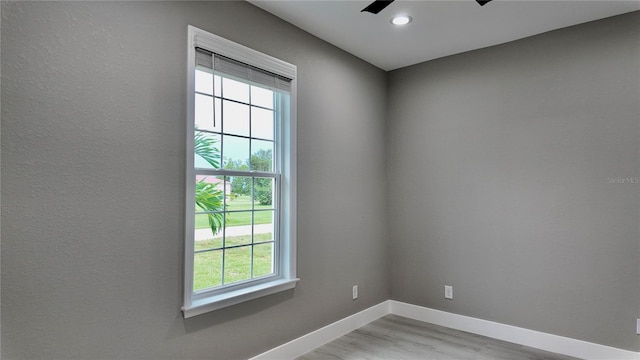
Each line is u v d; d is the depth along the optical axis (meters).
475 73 3.47
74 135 1.76
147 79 2.03
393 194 3.97
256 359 2.58
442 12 2.75
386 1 2.59
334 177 3.31
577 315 2.91
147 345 2.00
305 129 3.02
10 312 1.58
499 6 2.66
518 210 3.21
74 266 1.75
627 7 2.68
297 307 2.92
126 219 1.93
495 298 3.30
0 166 1.55
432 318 3.67
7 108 1.57
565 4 2.64
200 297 2.32
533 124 3.15
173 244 2.12
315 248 3.09
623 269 2.74
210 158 2.43
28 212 1.62
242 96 2.64
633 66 2.73
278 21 2.81
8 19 1.58
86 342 1.79
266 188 2.80
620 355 2.73
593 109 2.88
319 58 3.18
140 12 2.01
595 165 2.87
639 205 2.69
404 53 3.56
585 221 2.89
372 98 3.82
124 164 1.93
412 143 3.85
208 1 2.34
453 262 3.55
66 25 1.74
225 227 2.52
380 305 3.83
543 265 3.07
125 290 1.92
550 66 3.08
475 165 3.45
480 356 2.90
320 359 2.84
